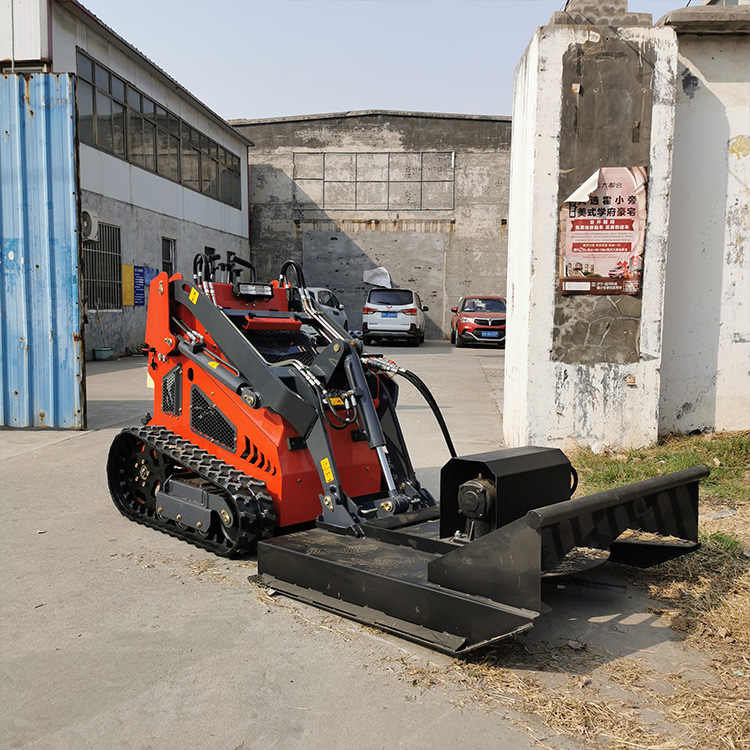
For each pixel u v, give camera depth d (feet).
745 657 10.09
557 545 9.72
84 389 25.95
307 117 85.35
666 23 21.50
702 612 11.53
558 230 20.86
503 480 10.93
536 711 8.71
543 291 21.04
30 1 31.22
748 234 22.44
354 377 13.46
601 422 21.33
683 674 9.63
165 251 66.23
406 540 11.96
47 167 25.27
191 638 10.52
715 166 22.33
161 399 16.25
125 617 11.21
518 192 23.24
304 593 11.77
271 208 87.35
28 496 17.92
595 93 20.47
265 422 13.74
